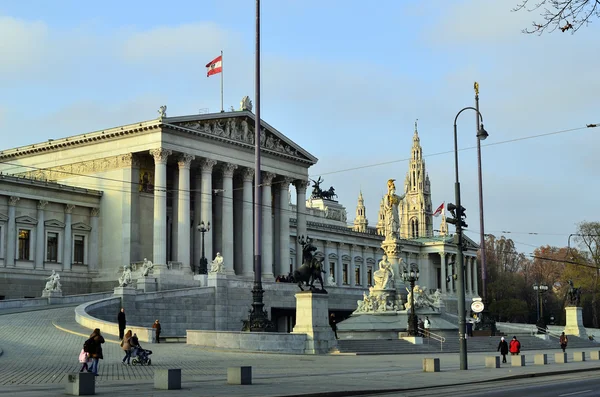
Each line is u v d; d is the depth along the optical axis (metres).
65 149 115.50
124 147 109.06
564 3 19.34
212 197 121.81
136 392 30.00
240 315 97.25
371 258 175.00
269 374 40.91
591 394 30.05
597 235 148.00
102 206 111.25
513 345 59.94
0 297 98.62
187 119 108.88
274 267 128.50
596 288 151.12
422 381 37.25
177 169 115.00
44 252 105.00
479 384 37.16
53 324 65.75
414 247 184.50
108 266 109.12
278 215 128.62
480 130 58.12
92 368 37.34
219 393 29.53
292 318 108.44
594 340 106.56
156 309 85.19
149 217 111.19
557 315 193.00
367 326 82.62
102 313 76.56
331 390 31.14
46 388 31.28
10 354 49.09
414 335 75.62
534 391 32.06
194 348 57.38
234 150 117.75
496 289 190.88
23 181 102.31
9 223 101.06
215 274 94.69
